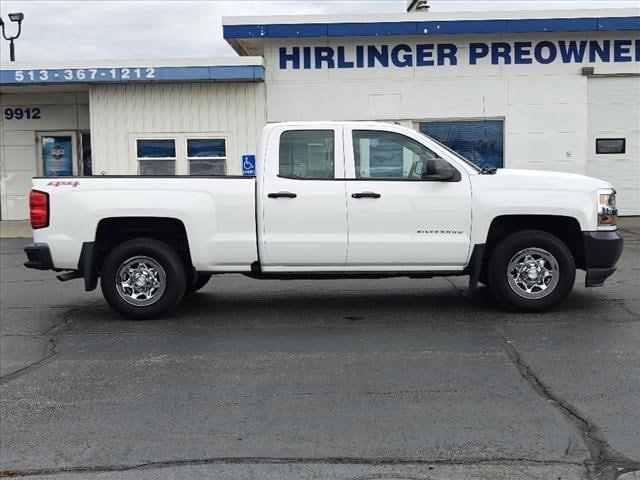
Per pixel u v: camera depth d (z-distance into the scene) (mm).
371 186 7703
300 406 5238
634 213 17297
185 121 17109
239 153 17141
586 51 16812
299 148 7809
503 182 7707
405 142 7801
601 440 4520
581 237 7750
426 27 16484
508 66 16875
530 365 6066
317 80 17078
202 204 7758
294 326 7676
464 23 16422
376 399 5344
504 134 17031
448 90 16984
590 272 7734
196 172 17250
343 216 7699
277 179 7754
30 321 8242
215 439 4684
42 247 7836
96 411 5242
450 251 7723
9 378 6074
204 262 7824
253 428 4848
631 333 7035
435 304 8656
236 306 8812
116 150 17234
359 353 6559
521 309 7910
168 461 4375
